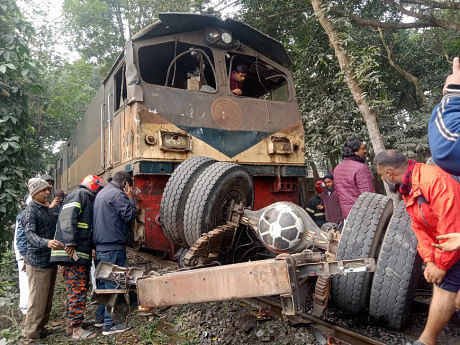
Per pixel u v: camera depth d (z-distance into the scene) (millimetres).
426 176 2344
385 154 2566
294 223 3199
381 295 3037
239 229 4094
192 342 3459
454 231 2203
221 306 4160
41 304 3947
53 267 4078
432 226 2410
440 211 2246
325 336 3217
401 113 10688
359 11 10648
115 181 4238
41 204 4242
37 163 16047
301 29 10172
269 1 10508
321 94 9773
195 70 6238
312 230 3416
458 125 2105
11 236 6867
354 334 3047
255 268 2779
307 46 9719
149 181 4957
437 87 12539
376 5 10375
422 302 3773
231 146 5371
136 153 4770
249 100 5699
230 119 5445
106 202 4031
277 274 2662
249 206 4352
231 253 4227
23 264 4629
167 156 4914
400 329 3340
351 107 9367
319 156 9664
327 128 9305
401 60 12141
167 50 5953
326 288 3084
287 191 5863
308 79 9844
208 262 3703
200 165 4090
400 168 2510
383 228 3260
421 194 2389
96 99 7785
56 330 4211
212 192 3793
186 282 3217
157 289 3438
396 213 3137
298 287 2758
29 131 8047
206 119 5273
